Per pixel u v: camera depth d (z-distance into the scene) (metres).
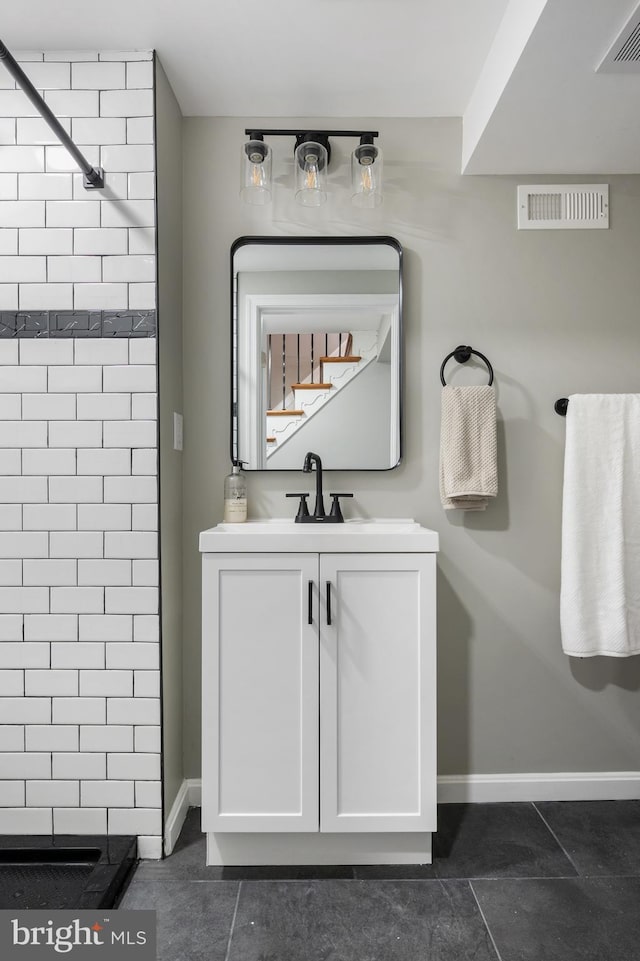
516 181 2.05
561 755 2.06
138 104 1.71
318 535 1.61
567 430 1.95
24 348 1.73
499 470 2.06
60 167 1.73
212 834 1.67
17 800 1.73
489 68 1.71
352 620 1.62
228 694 1.62
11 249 1.73
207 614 1.62
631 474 1.92
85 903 1.45
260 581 1.62
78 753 1.73
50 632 1.73
